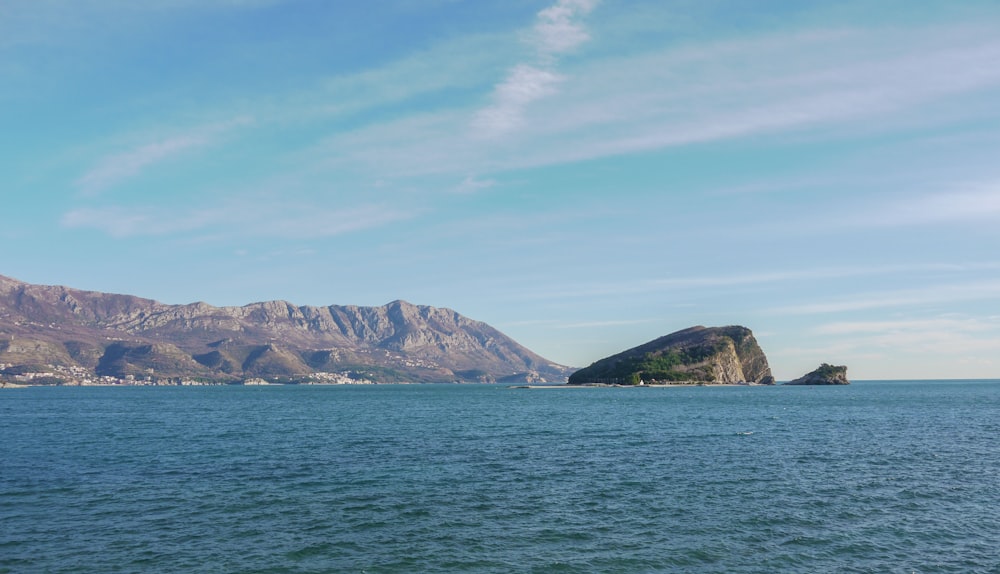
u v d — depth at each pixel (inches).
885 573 1253.7
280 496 1887.3
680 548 1401.3
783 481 2129.7
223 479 2166.6
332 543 1430.9
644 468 2401.6
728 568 1282.0
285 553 1360.7
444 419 5123.0
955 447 3019.2
